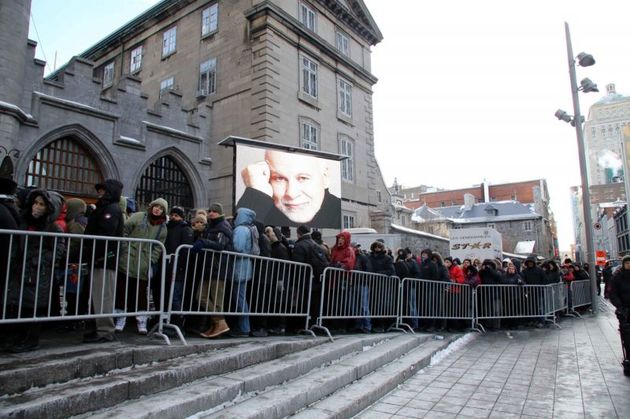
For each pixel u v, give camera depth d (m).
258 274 6.57
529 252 57.03
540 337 10.36
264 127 18.06
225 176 18.33
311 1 21.84
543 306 11.98
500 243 20.19
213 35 20.75
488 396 5.69
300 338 6.73
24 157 12.56
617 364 7.48
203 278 5.85
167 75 22.48
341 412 4.67
